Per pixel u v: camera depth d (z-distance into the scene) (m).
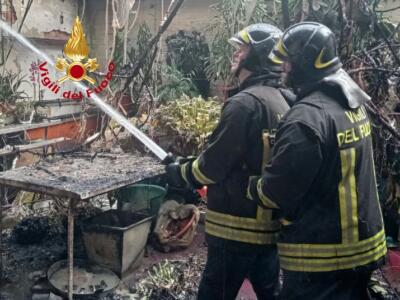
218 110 4.34
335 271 1.65
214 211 2.05
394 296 2.95
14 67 6.29
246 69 2.05
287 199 1.59
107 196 4.31
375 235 1.73
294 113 1.62
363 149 1.70
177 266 3.36
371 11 3.39
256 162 1.92
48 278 2.93
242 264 2.05
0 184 2.87
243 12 5.32
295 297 1.72
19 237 3.64
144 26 7.34
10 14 6.06
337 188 1.63
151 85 5.09
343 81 1.69
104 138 4.02
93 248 3.18
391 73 3.18
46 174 3.00
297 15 3.40
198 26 7.36
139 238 3.25
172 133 4.30
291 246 1.71
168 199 4.12
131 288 3.01
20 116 5.14
